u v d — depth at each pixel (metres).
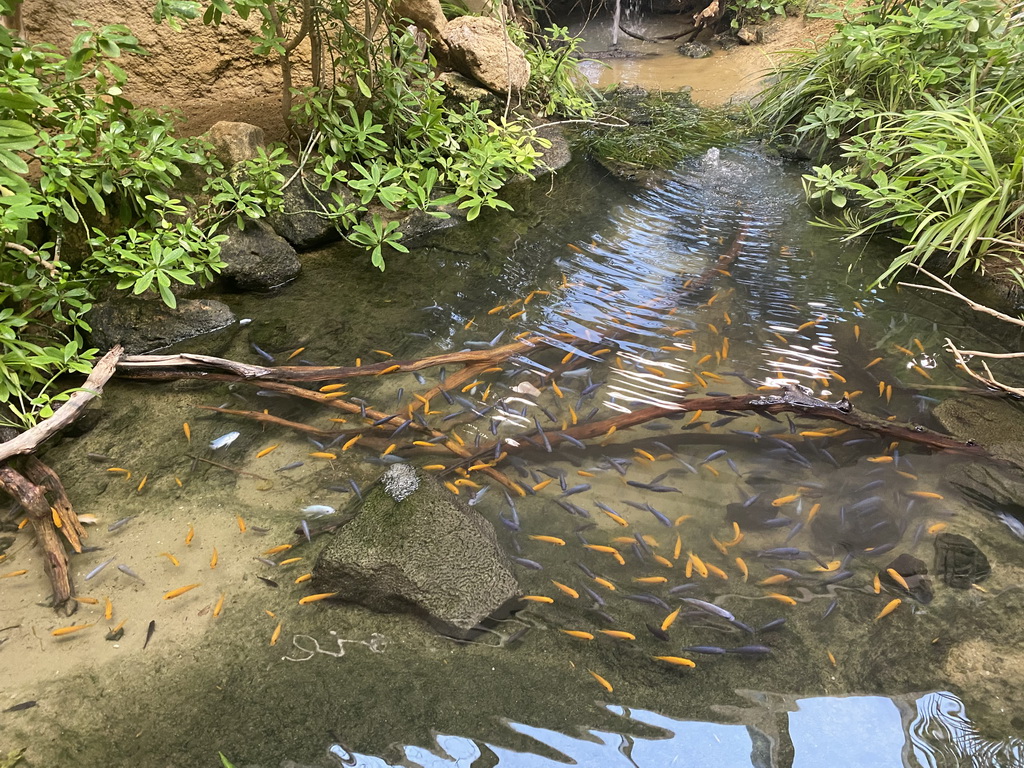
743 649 2.42
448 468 3.13
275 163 4.69
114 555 2.78
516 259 4.97
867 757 2.09
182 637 2.48
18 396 3.40
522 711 2.24
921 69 5.56
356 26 6.10
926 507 2.95
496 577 2.59
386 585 2.56
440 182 5.64
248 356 3.96
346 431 3.40
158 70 5.48
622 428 3.35
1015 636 2.43
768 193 5.84
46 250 4.02
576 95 7.64
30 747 2.13
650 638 2.47
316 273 4.80
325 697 2.28
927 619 2.50
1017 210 4.41
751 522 2.91
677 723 2.20
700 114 7.47
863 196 5.33
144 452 3.30
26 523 2.93
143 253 4.01
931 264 4.75
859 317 4.23
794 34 8.84
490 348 3.97
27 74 3.41
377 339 4.10
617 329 4.13
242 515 2.97
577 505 3.01
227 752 2.12
